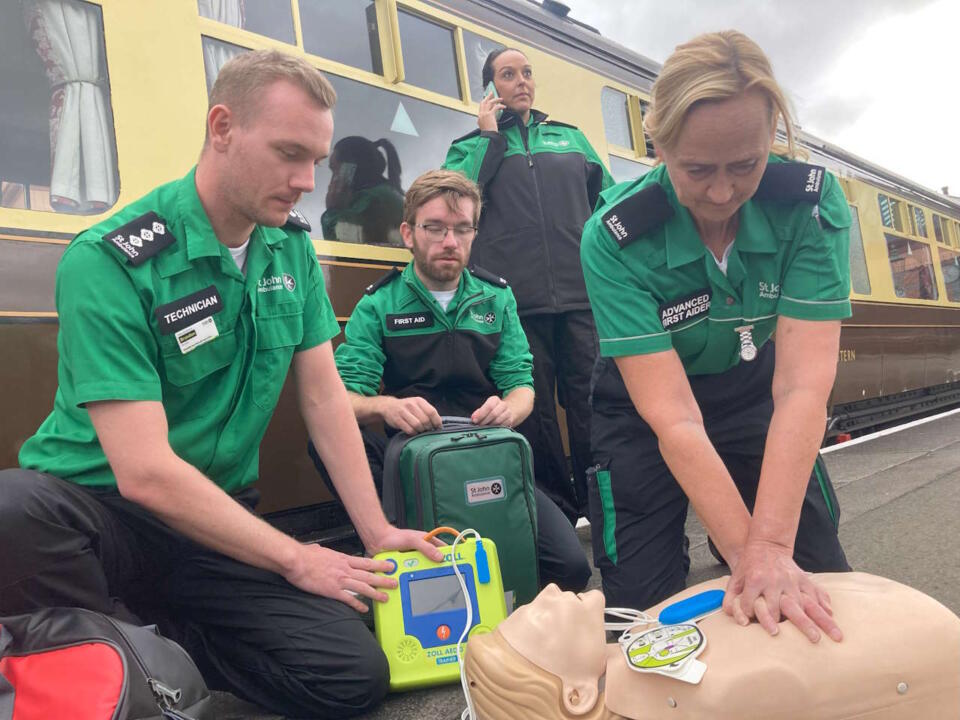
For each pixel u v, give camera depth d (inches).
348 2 123.3
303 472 111.3
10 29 88.4
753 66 53.8
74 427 69.2
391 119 127.0
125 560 69.9
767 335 74.2
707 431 81.9
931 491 147.8
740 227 66.2
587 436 131.2
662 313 68.9
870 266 283.3
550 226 127.7
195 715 55.2
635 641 48.8
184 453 71.6
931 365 325.7
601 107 168.2
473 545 75.4
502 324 110.4
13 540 60.5
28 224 86.8
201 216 69.8
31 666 48.9
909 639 44.4
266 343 75.0
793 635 45.2
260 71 65.5
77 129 92.3
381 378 110.7
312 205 114.7
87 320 64.7
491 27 146.5
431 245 103.0
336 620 67.9
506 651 50.3
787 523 55.9
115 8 96.8
